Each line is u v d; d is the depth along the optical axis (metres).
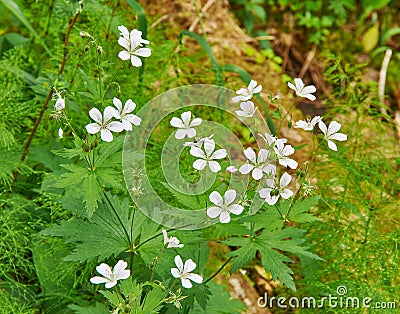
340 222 0.85
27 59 0.95
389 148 0.93
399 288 0.79
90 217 0.65
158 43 1.03
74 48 0.85
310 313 0.84
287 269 0.65
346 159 0.91
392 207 0.87
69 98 0.86
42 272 0.77
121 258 0.71
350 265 0.81
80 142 0.64
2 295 0.74
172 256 0.67
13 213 0.80
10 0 0.87
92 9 0.84
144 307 0.64
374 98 1.05
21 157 0.83
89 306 0.71
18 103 0.83
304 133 1.07
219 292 0.78
